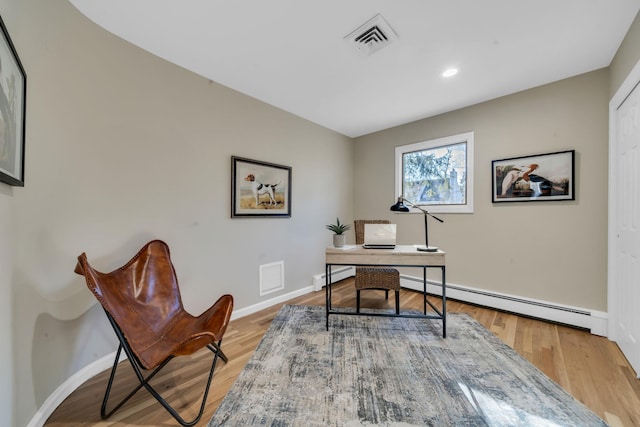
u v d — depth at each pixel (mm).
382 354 1921
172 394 1536
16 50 1250
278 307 2963
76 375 1604
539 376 1660
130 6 1566
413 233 3627
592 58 2109
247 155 2779
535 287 2619
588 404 1419
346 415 1345
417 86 2586
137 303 1695
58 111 1511
